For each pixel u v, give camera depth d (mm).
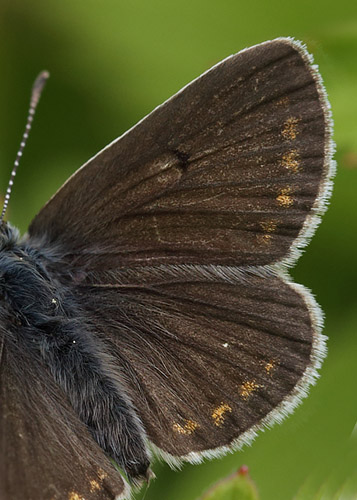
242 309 133
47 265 134
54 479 128
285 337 133
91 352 133
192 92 131
